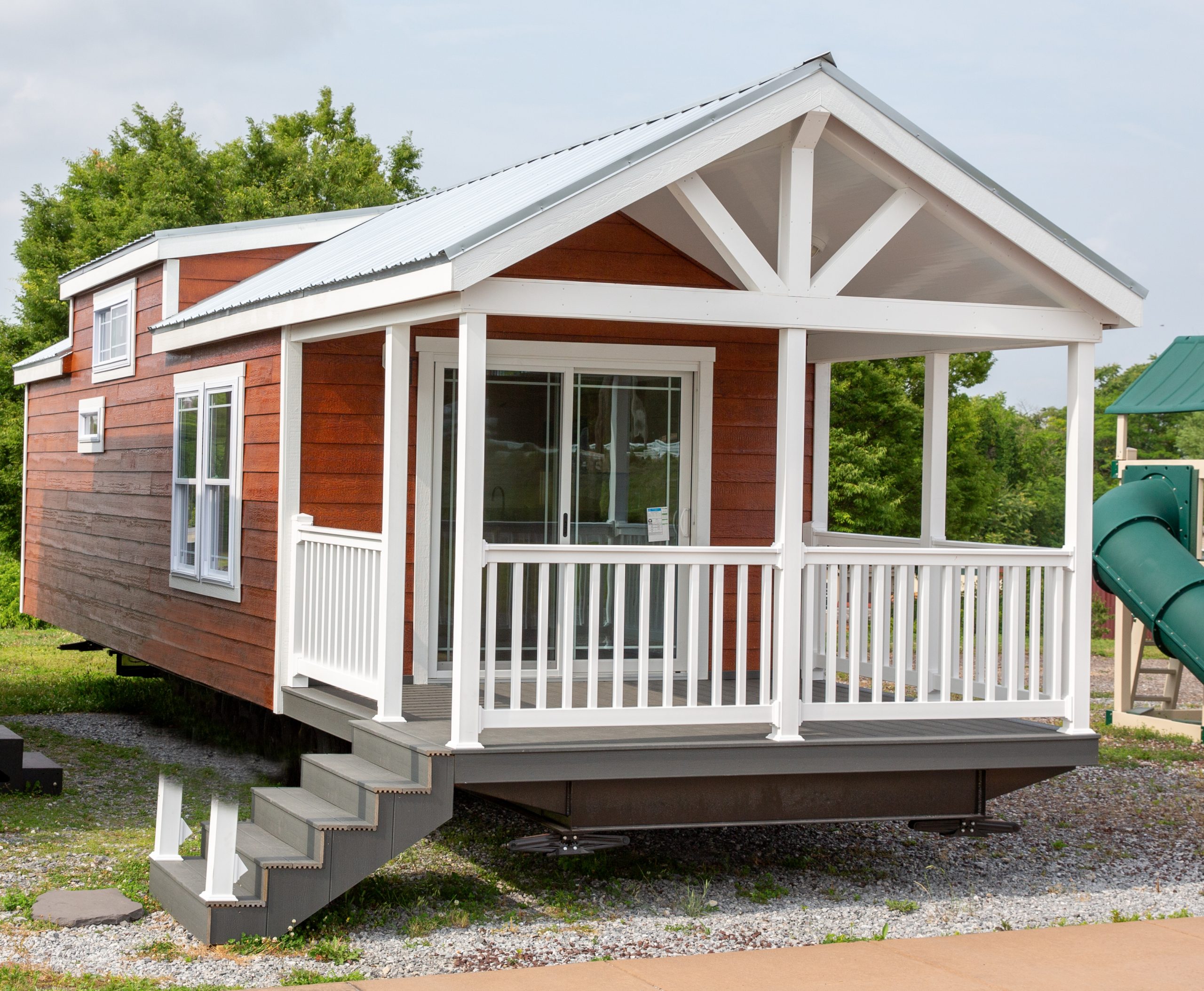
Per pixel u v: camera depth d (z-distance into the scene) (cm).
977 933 628
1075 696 718
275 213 2709
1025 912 679
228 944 573
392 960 564
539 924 626
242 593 915
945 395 921
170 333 1051
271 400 871
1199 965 570
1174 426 4153
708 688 859
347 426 862
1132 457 1406
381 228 996
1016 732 721
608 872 732
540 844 637
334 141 3481
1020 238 690
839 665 931
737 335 927
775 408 938
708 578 911
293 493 845
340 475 859
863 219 795
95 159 3112
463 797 914
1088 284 702
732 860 777
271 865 580
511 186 812
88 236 2745
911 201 683
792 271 662
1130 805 976
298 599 827
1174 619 1217
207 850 654
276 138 3388
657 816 656
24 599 1602
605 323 887
